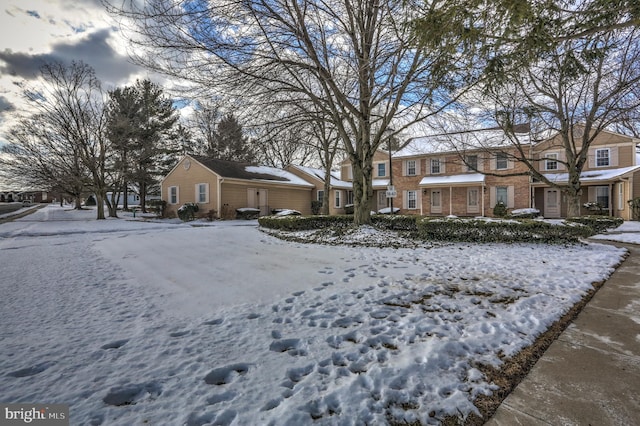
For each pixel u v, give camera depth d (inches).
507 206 805.9
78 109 808.3
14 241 398.3
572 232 306.8
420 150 941.2
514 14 113.3
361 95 367.9
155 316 138.9
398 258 256.7
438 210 900.0
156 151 1037.8
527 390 86.7
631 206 671.8
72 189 962.1
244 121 372.8
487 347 108.8
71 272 222.5
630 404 80.2
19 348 108.4
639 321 133.0
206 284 188.5
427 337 116.0
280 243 357.4
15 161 775.7
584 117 497.0
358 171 408.5
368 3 287.4
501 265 228.4
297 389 85.4
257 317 136.8
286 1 280.5
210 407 78.2
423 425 73.9
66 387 86.1
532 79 423.2
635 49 342.6
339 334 119.3
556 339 117.4
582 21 139.1
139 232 503.2
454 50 138.4
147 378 90.4
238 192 850.1
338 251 297.1
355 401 80.8
